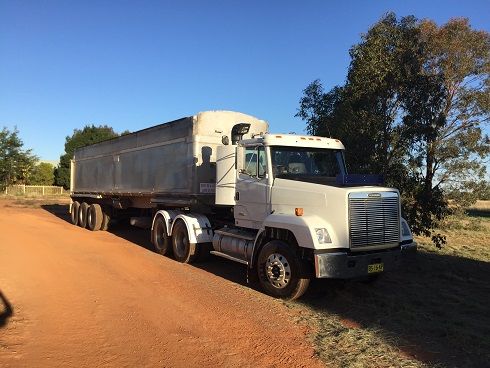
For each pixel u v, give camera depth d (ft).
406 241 27.91
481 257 43.98
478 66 67.67
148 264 35.94
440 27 66.49
